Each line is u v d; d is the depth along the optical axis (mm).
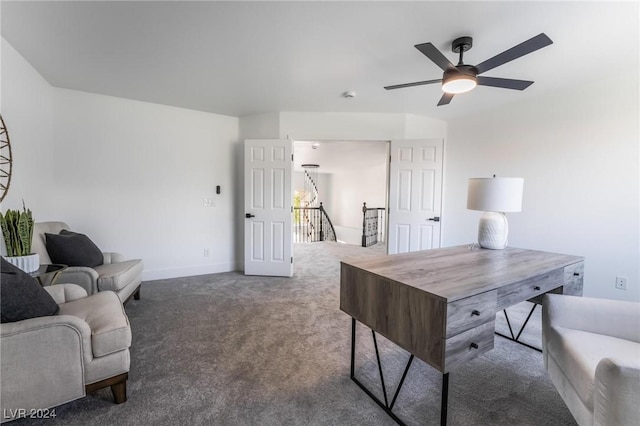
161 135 3846
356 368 1957
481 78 2129
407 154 4066
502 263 1762
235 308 2973
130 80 3043
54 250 2482
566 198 3203
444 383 1219
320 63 2617
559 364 1422
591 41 2207
